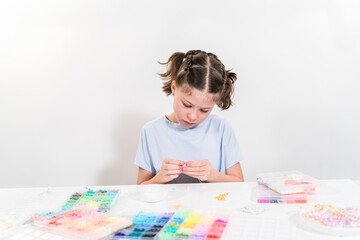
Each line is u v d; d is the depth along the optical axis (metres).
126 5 2.03
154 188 1.24
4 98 2.09
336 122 2.09
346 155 2.11
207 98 1.40
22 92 2.09
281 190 1.10
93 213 0.98
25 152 2.14
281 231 0.86
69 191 1.28
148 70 2.06
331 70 2.04
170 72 1.64
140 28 2.04
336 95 2.06
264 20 2.02
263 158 2.12
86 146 2.12
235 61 2.05
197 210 1.00
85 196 1.17
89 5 2.03
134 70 2.07
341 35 2.01
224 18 2.02
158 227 0.90
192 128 1.74
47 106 2.10
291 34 2.02
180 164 1.34
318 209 0.96
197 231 0.85
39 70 2.07
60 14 2.04
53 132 2.12
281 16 2.01
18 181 2.16
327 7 2.00
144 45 2.05
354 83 2.05
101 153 2.13
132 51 2.05
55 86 2.08
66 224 0.90
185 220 0.92
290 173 1.36
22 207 1.10
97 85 2.08
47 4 2.03
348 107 2.07
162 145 1.74
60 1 2.03
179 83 1.42
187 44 2.04
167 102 2.08
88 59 2.06
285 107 2.08
